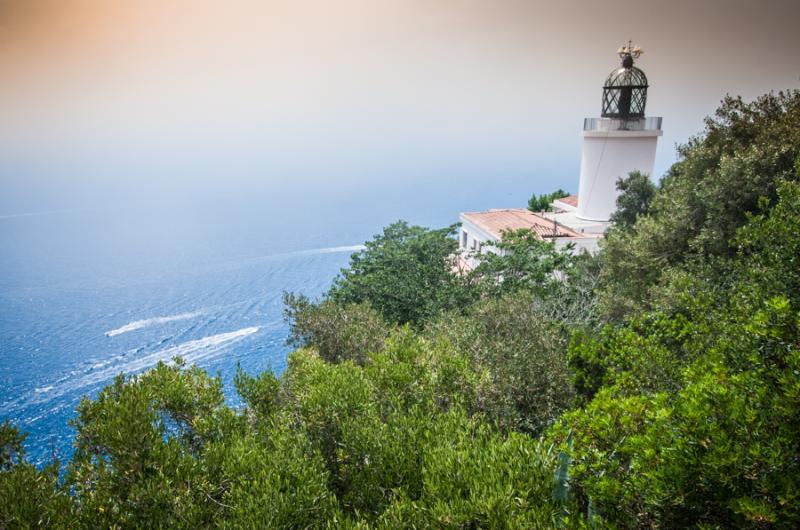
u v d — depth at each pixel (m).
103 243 148.12
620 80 28.41
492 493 5.60
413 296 22.00
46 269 108.62
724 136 17.69
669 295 12.23
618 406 5.92
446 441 7.22
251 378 10.72
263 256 119.81
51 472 7.36
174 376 10.09
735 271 12.39
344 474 7.67
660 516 4.54
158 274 100.19
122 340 57.84
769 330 5.33
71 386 43.91
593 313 18.08
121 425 7.64
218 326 62.41
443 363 10.39
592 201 30.41
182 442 8.99
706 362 7.16
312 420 8.51
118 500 6.58
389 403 9.27
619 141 28.59
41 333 61.09
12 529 6.00
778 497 3.91
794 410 4.45
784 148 14.05
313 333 16.81
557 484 5.95
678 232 15.95
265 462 7.16
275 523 6.03
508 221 33.12
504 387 10.34
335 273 96.25
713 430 4.43
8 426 7.96
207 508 6.74
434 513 5.55
